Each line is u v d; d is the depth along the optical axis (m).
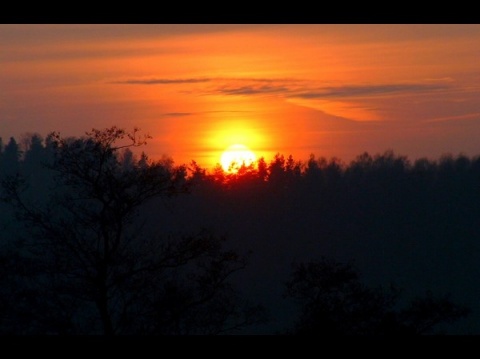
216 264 12.52
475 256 40.78
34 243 12.16
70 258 12.06
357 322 12.11
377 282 38.91
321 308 11.99
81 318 12.52
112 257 11.81
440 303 12.49
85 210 12.23
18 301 11.79
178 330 11.97
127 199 11.96
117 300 12.16
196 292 12.44
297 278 12.59
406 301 33.91
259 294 30.36
